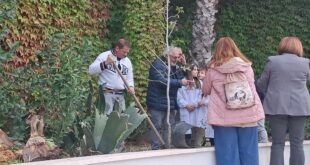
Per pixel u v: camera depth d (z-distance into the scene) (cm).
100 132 604
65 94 668
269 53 1131
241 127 585
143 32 999
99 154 582
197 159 599
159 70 743
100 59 761
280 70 635
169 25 873
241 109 579
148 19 1002
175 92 774
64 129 652
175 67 756
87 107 655
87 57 754
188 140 700
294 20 1129
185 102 773
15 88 720
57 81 673
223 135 584
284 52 653
